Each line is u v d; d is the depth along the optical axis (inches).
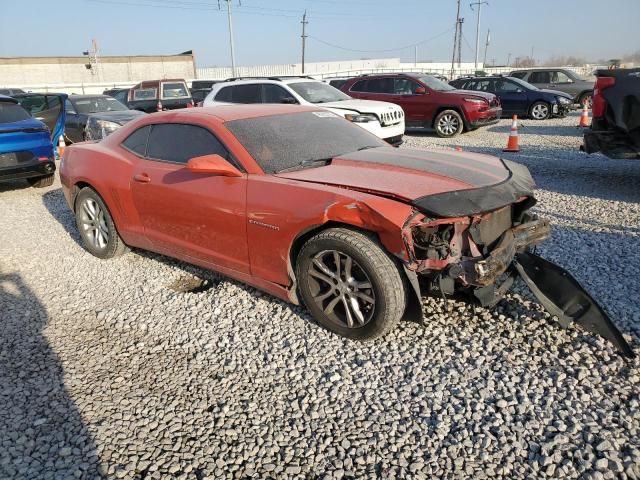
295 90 418.3
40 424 109.1
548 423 101.9
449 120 537.6
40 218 273.0
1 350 139.4
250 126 161.2
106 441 103.7
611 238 200.7
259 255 143.5
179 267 193.6
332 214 124.0
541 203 260.1
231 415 110.2
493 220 135.9
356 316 130.6
